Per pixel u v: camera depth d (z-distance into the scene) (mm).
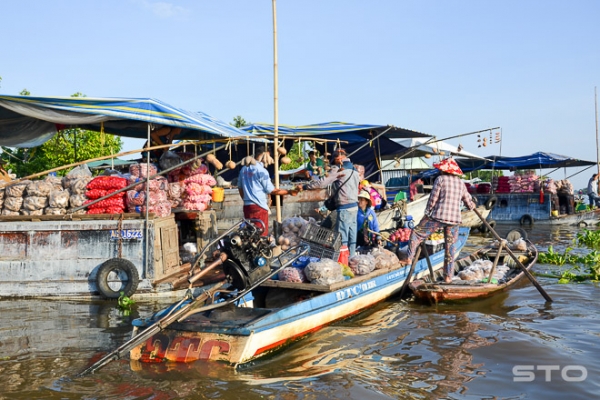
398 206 14258
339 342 6176
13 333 6488
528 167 27984
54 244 8586
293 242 8789
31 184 9031
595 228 22047
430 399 4574
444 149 20156
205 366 5246
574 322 6988
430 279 8836
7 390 4684
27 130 10680
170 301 8258
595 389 4773
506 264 10977
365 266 7801
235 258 5758
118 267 8305
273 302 7242
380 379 5027
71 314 7469
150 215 8695
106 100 8758
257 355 5395
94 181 8992
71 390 4684
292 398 4547
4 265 8617
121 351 4961
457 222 8508
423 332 6586
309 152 13047
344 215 8172
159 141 10703
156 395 4582
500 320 7125
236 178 16531
